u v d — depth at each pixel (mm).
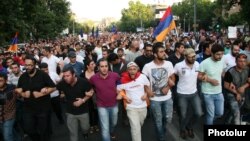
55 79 9469
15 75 9062
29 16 26906
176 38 20312
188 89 7473
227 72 7496
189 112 8039
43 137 7172
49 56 11062
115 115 7164
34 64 6988
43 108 7078
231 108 7551
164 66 7254
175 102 9195
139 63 8945
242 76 7414
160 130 7301
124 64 9227
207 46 9820
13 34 22484
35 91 6949
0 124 7172
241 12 28812
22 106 7277
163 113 7352
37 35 43062
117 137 8273
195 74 7457
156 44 7254
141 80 6914
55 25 50344
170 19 12359
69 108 6941
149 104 7152
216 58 7289
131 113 6926
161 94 7219
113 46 16328
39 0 27641
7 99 7062
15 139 7680
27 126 7031
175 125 9016
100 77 7016
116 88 7070
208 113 7492
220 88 7484
